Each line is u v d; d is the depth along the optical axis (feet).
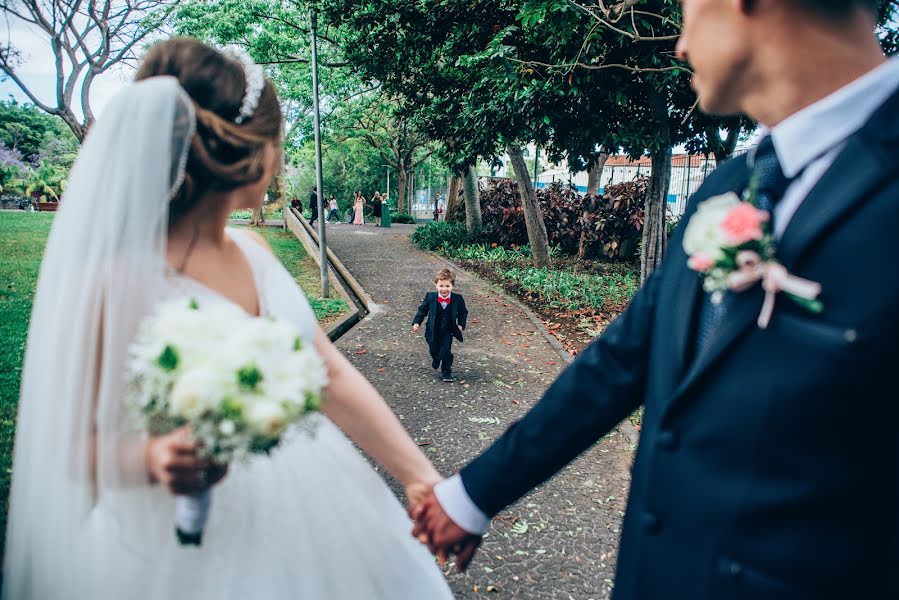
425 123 39.73
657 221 29.25
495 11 30.14
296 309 5.41
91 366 3.95
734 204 3.34
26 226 40.40
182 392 3.52
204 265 4.75
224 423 3.57
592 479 13.25
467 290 37.11
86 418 3.96
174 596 4.38
